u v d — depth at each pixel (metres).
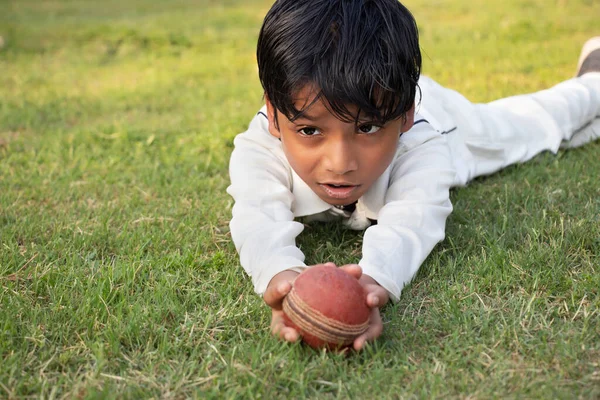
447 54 6.98
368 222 2.99
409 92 2.34
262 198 2.70
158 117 5.48
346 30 2.26
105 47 8.34
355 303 2.08
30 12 11.31
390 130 2.38
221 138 4.57
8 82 6.89
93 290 2.59
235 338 2.32
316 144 2.36
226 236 3.12
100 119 5.52
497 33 7.82
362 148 2.36
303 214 2.89
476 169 3.69
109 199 3.69
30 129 5.23
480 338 2.26
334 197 2.48
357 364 2.13
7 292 2.65
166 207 3.52
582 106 4.10
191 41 8.58
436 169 2.77
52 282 2.70
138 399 2.04
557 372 2.08
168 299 2.55
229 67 7.34
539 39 7.42
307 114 2.27
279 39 2.31
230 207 3.43
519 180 3.68
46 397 2.06
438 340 2.28
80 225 3.30
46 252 2.98
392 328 2.34
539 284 2.56
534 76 5.86
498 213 3.24
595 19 8.15
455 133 3.66
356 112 2.25
